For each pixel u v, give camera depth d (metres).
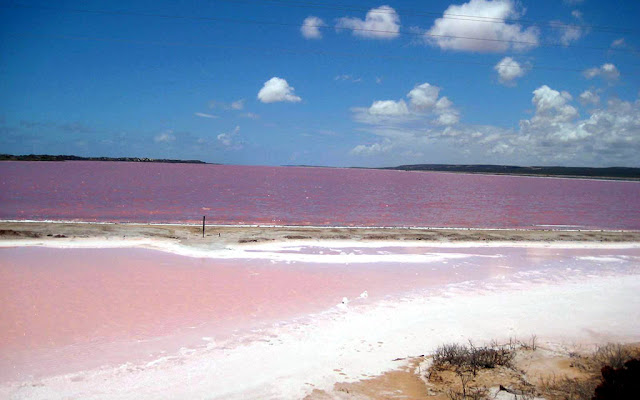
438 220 40.97
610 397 6.94
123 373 8.95
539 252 24.50
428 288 16.34
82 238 23.16
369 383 8.45
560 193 97.81
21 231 23.62
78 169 157.75
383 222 37.84
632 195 99.88
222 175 145.38
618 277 18.84
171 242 23.20
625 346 10.38
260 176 150.38
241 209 44.59
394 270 19.14
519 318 12.91
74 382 8.52
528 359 9.57
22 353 9.83
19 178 87.00
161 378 8.75
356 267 19.47
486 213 48.81
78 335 10.97
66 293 14.34
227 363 9.52
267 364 9.48
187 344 10.59
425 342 10.90
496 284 17.16
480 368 9.02
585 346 10.57
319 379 8.67
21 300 13.46
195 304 13.70
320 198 63.03
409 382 8.46
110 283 15.73
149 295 14.46
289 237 25.23
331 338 11.14
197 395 8.02
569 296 15.54
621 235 30.86
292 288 15.80
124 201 48.84
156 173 143.25
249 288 15.64
